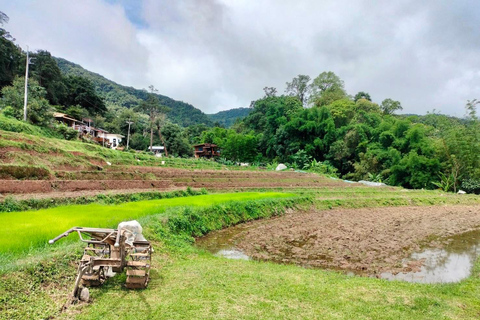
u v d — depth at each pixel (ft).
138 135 259.19
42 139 79.97
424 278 33.30
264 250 42.52
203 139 277.85
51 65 196.34
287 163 203.10
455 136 145.89
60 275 22.26
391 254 42.27
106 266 22.75
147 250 24.54
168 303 20.66
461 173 143.74
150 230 37.68
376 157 162.81
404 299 23.98
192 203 58.03
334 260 38.37
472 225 68.64
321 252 41.91
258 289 24.17
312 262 37.45
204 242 46.01
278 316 19.67
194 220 49.65
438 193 125.49
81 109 214.48
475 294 26.25
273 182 117.39
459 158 142.61
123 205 50.78
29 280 20.29
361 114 204.23
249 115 282.77
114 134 221.87
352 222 64.90
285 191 97.50
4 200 40.42
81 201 49.62
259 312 20.06
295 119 200.23
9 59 174.60
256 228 56.80
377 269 35.50
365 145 174.70
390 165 160.56
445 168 148.15
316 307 21.47
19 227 31.04
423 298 24.26
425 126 199.31
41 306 18.54
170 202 57.82
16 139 69.62
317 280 27.76
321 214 74.79
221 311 19.88
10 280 19.39
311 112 201.87
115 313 18.94
